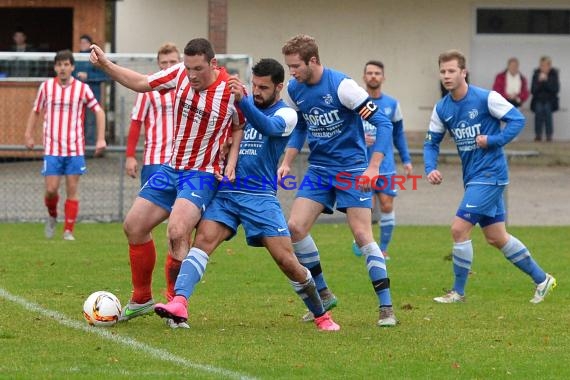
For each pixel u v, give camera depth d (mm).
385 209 25000
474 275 22719
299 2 56250
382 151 16578
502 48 57250
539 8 57250
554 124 57844
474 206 19062
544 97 55562
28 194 35781
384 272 16828
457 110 19141
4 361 13672
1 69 40719
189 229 15609
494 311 18328
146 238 16344
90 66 34750
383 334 16031
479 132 19016
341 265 23797
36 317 16875
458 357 14438
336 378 13055
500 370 13648
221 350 14594
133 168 23844
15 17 55188
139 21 55438
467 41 56812
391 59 56656
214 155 15773
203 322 16859
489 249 27094
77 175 27453
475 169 19219
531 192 39812
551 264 24266
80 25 49531
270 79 15578
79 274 21750
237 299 19156
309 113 16891
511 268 23781
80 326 16219
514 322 17250
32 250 25344
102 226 30859
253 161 15773
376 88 25484
